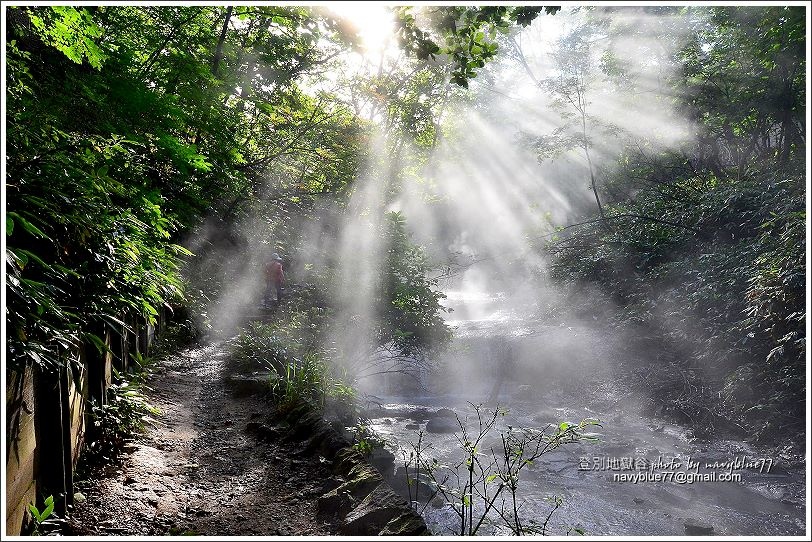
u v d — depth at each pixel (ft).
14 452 8.39
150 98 16.06
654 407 35.45
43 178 9.98
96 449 13.73
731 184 48.65
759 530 19.93
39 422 9.89
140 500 12.21
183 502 12.53
